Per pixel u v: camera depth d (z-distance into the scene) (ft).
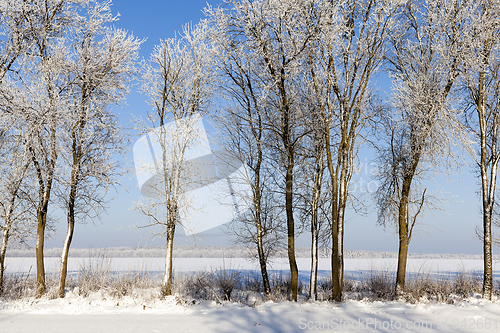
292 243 44.39
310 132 43.91
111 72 45.57
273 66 43.45
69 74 43.42
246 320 29.35
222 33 44.78
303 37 41.06
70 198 43.39
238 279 46.78
